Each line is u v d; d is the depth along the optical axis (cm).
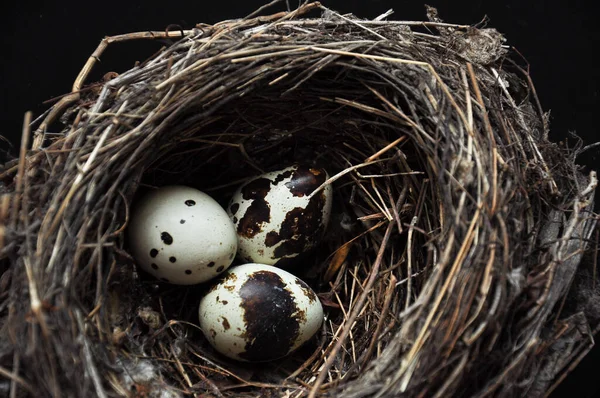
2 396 26
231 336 29
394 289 30
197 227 29
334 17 31
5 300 27
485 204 27
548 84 34
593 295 28
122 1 33
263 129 31
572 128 33
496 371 27
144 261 29
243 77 29
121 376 27
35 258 26
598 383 31
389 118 30
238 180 32
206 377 29
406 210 30
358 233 32
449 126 28
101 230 27
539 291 27
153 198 29
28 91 33
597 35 33
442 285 26
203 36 30
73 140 28
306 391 29
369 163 30
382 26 31
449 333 26
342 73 30
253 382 29
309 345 31
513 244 27
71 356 26
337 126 31
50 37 33
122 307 29
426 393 26
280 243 30
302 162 32
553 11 33
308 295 29
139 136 28
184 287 31
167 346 30
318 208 30
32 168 28
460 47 31
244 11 34
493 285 26
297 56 29
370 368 27
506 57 32
